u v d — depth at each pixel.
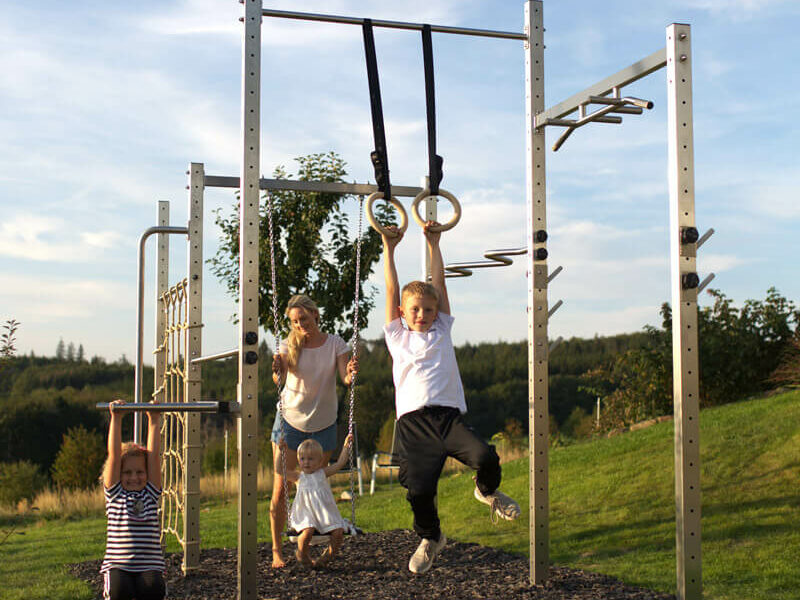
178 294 5.96
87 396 44.22
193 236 5.61
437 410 4.12
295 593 4.75
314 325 5.46
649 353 12.98
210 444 21.98
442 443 4.07
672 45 3.58
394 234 4.57
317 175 10.55
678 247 3.54
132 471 4.05
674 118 3.56
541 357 4.80
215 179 5.67
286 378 5.50
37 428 36.12
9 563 6.41
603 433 13.75
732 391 11.98
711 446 7.81
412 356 4.24
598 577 4.90
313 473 5.50
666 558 5.37
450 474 13.19
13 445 34.94
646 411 12.98
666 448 8.25
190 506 5.55
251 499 4.42
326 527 5.36
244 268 4.46
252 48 4.51
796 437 7.49
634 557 5.48
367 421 22.47
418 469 4.08
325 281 10.42
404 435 4.16
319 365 5.43
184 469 5.58
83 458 20.62
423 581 4.98
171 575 5.44
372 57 4.75
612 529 6.29
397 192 5.67
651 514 6.50
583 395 35.69
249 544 4.41
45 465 34.25
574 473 8.10
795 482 6.56
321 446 5.58
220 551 6.30
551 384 36.78
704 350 11.98
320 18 4.66
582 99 4.18
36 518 11.95
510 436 17.42
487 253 5.09
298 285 10.45
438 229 4.66
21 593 5.00
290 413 5.51
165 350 6.59
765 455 7.28
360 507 9.29
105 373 52.91
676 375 3.56
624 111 4.14
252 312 4.46
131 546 3.96
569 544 6.03
